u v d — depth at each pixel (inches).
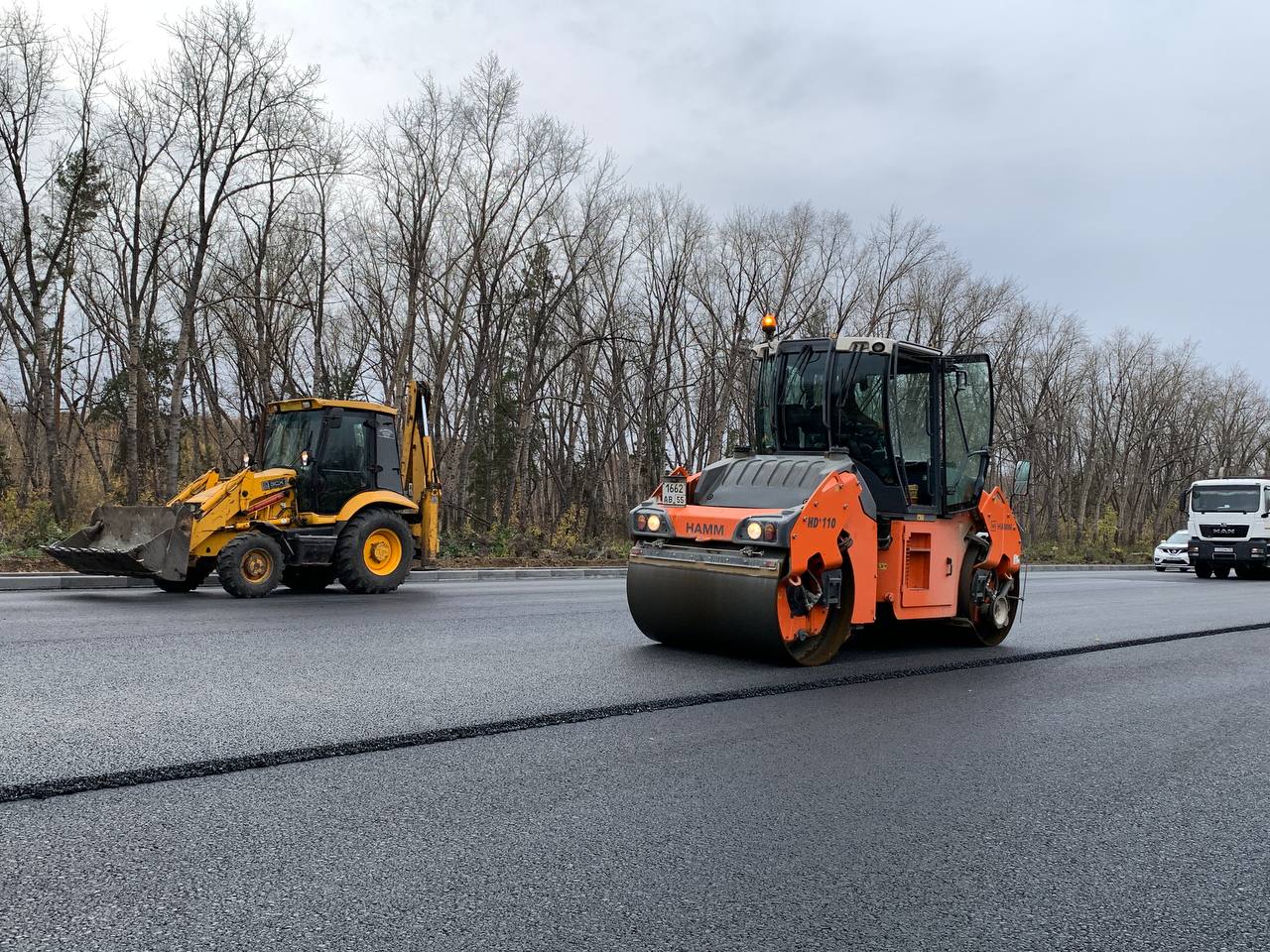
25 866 122.0
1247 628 443.8
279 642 305.9
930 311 1480.1
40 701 211.3
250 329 1162.0
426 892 117.6
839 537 295.6
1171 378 2316.7
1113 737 217.0
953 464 347.9
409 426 566.6
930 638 370.0
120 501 1013.8
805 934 110.3
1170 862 139.6
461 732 195.2
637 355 1386.6
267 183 895.1
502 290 1133.7
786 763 183.8
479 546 872.3
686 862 131.0
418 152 967.6
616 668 274.4
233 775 162.6
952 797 166.6
